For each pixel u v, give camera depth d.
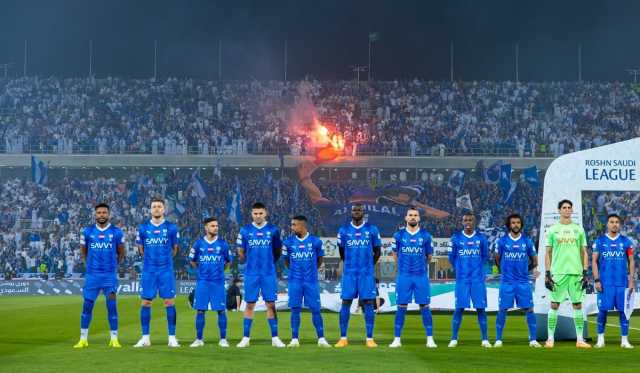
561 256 17.16
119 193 61.47
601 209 57.69
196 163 62.94
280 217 60.00
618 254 16.94
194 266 17.31
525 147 65.88
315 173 65.75
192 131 68.62
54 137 65.81
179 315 28.38
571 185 19.09
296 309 16.73
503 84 74.50
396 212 57.78
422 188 58.31
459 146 65.44
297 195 60.62
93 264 16.62
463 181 61.06
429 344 16.52
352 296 16.69
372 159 63.16
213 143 67.12
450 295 31.14
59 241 56.25
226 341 16.78
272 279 16.72
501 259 17.27
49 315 27.92
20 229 57.81
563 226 17.30
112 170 65.06
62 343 17.61
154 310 31.56
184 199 60.28
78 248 55.78
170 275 16.72
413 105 72.31
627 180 19.14
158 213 16.80
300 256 16.77
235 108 71.19
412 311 30.52
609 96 72.88
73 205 60.12
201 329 16.81
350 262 16.77
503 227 58.69
